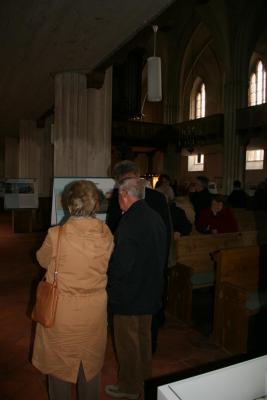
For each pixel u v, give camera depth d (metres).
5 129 15.86
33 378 3.20
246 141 20.17
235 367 1.32
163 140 24.11
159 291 2.73
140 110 20.84
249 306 3.72
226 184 20.78
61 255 2.17
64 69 6.06
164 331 4.30
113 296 2.64
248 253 4.17
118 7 3.96
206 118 22.12
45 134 13.41
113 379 3.22
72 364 2.17
